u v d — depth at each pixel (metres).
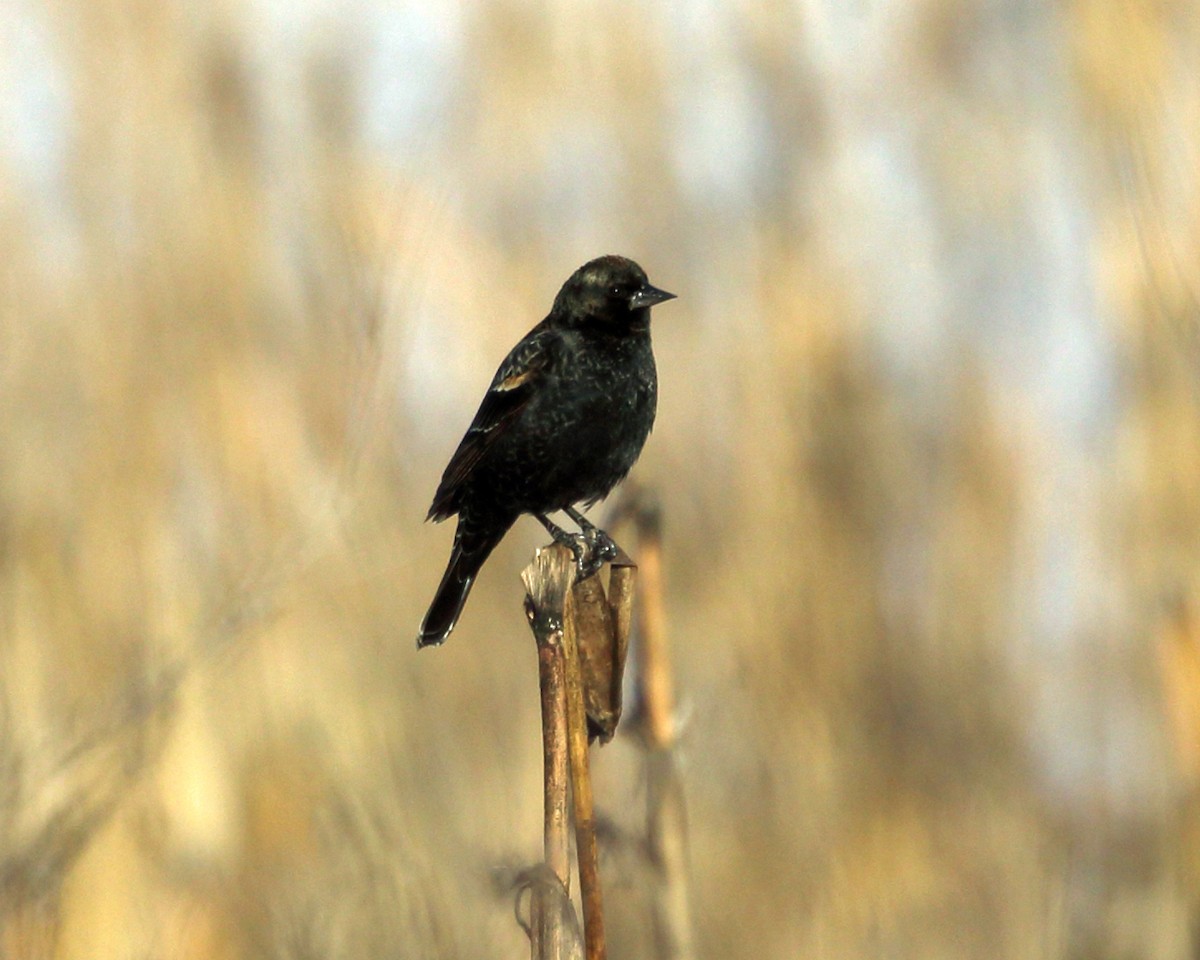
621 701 6.66
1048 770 12.18
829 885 10.56
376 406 10.06
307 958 8.00
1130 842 11.12
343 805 9.02
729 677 12.32
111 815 9.35
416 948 7.78
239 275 13.36
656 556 8.06
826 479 13.77
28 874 8.05
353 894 8.23
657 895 7.86
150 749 9.16
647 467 13.86
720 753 11.68
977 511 13.78
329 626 11.52
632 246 15.38
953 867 10.91
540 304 14.55
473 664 11.83
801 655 12.58
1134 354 13.37
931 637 13.13
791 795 11.41
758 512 13.53
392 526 11.89
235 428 12.38
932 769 11.98
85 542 11.33
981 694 12.76
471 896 8.11
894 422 14.34
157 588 11.12
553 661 6.26
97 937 9.52
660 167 15.73
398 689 11.11
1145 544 12.94
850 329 14.77
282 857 10.40
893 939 10.13
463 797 9.57
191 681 10.48
